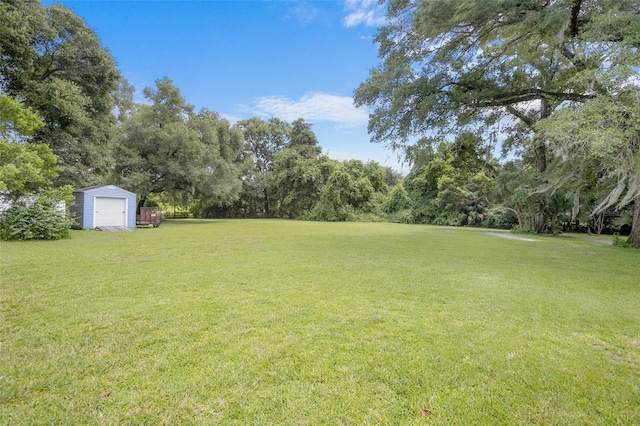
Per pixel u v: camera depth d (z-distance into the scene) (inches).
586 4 257.4
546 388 77.4
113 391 72.4
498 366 87.4
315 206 1178.6
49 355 88.5
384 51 333.1
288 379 79.1
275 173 1306.6
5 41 409.1
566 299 155.0
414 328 114.0
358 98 358.6
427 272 215.0
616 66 213.0
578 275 215.9
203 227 660.7
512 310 136.5
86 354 89.7
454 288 172.4
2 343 95.3
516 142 547.8
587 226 797.9
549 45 307.4
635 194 259.6
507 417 66.6
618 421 65.6
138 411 65.7
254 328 111.3
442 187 984.9
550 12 247.8
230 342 99.4
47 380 75.9
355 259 263.4
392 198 1129.4
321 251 308.3
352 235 501.0
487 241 454.3
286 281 181.0
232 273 199.6
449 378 80.9
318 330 110.6
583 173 317.1
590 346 102.1
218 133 906.7
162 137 732.0
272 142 1396.4
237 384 76.3
